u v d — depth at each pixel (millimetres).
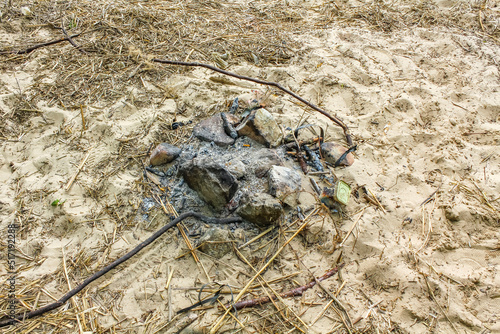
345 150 1584
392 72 1954
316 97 1824
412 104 1784
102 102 1701
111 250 1320
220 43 2037
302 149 1596
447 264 1328
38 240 1345
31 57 1880
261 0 2445
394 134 1690
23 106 1691
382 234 1387
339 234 1367
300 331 1172
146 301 1223
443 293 1252
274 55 2010
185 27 2105
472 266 1324
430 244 1369
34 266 1290
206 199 1414
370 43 2107
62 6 2154
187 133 1618
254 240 1351
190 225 1377
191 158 1511
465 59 2039
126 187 1447
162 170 1509
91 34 1995
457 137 1688
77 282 1256
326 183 1505
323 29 2221
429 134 1684
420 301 1241
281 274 1290
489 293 1256
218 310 1205
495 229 1412
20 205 1414
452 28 2242
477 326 1192
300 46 2072
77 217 1377
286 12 2340
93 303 1215
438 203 1470
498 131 1702
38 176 1498
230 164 1468
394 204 1460
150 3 2242
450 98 1840
